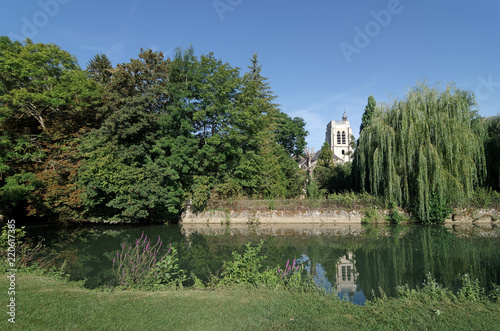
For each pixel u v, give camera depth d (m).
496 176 25.31
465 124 22.86
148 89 23.92
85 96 23.30
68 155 23.08
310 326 5.41
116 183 22.38
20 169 21.06
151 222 27.17
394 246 17.83
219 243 19.27
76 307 6.14
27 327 5.04
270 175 30.17
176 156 23.20
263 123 29.19
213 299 6.89
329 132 89.06
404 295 8.08
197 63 25.39
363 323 5.66
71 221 24.70
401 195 24.41
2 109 20.06
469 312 6.35
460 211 24.81
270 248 17.62
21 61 21.09
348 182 35.47
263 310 6.20
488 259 14.24
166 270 9.27
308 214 27.03
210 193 26.70
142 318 5.66
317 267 13.54
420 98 23.50
